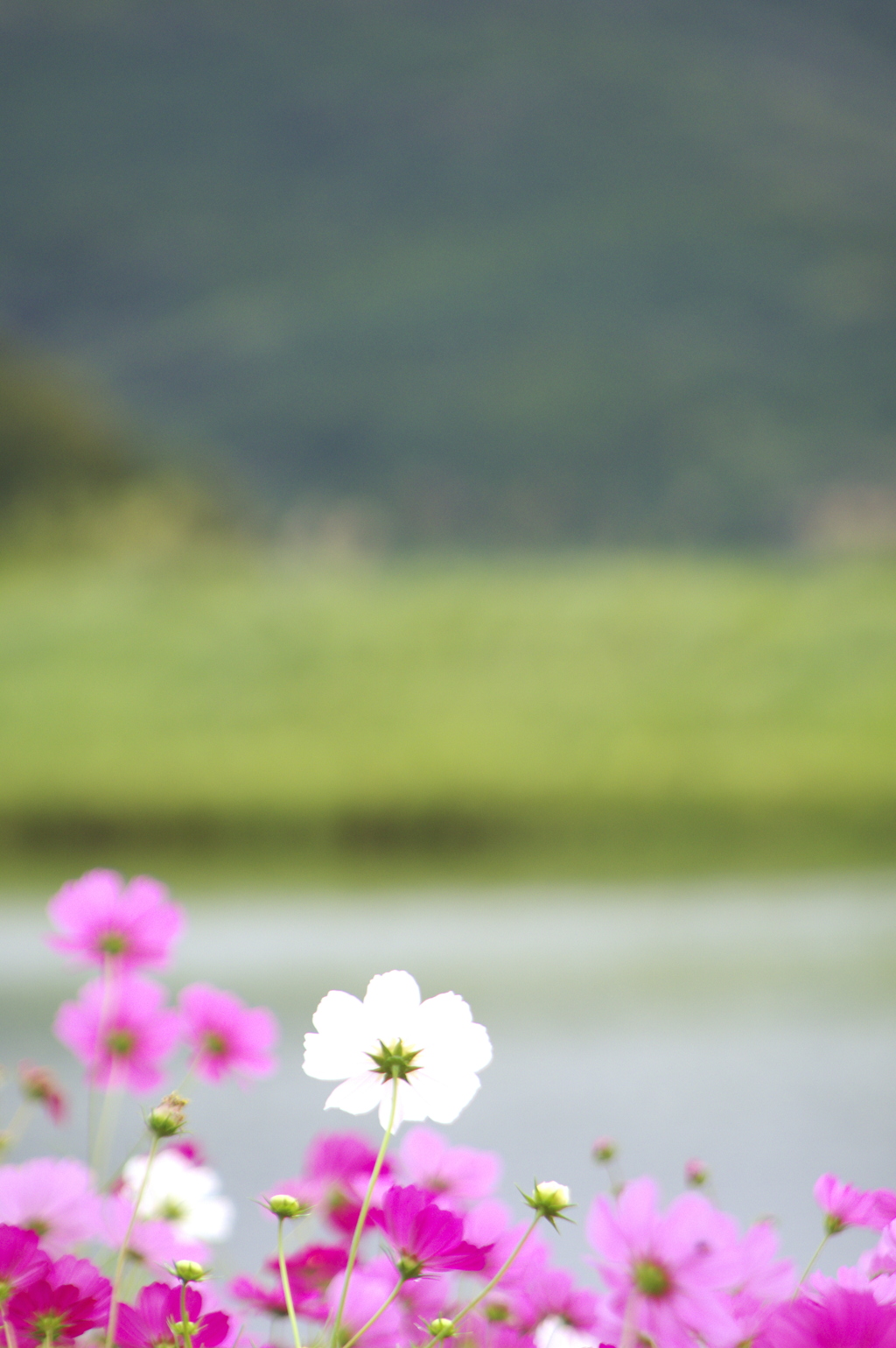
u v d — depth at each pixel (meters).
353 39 136.25
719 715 17.59
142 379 101.50
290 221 119.75
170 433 93.56
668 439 87.31
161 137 124.12
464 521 86.88
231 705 19.22
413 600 24.03
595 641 21.22
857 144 134.62
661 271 104.56
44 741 17.38
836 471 83.38
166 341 106.56
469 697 19.00
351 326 102.12
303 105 127.75
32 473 44.00
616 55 138.88
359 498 88.38
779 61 158.50
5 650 22.42
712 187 118.12
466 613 23.06
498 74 134.75
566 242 109.56
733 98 138.38
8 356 45.59
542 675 19.94
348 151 125.50
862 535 79.44
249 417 95.06
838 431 86.69
